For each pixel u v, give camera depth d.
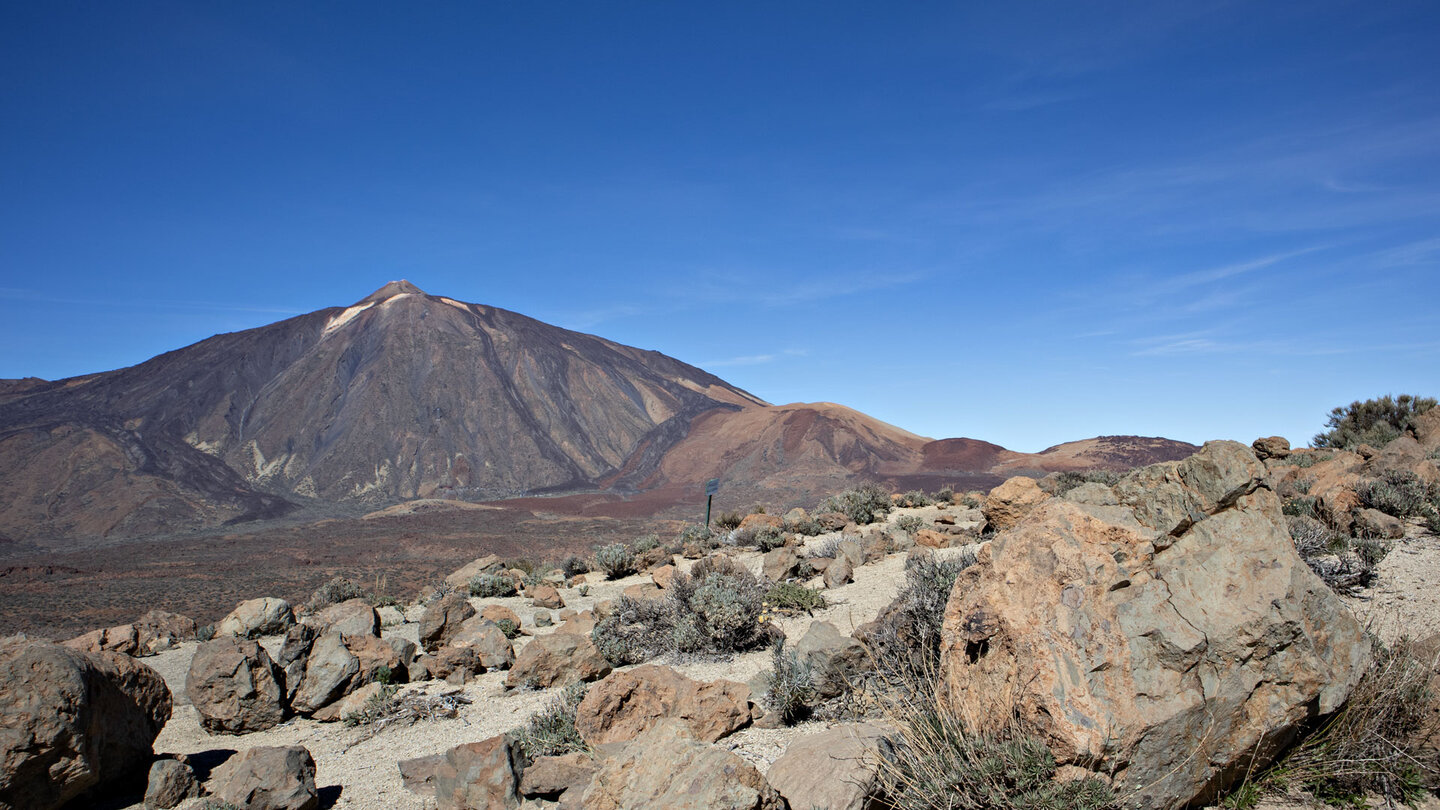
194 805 7.88
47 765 7.67
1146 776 4.34
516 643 15.76
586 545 84.50
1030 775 4.33
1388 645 6.97
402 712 11.09
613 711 8.18
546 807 6.92
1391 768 4.74
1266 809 4.68
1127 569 4.88
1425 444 16.92
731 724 7.97
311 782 8.02
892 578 15.05
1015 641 4.82
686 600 13.55
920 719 5.18
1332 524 12.21
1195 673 4.59
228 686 11.08
